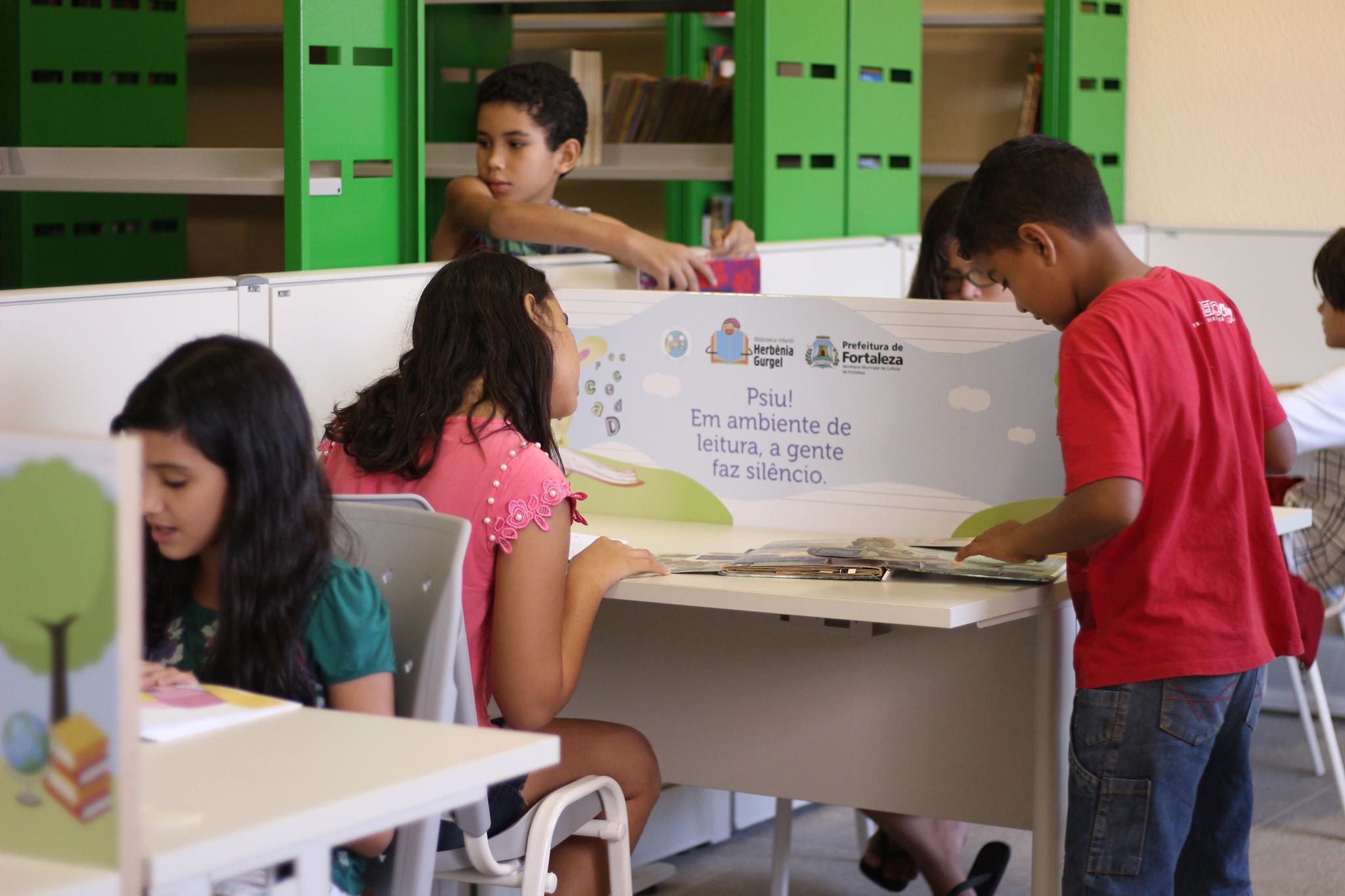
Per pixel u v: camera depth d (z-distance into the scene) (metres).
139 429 1.38
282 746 1.14
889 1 3.96
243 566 1.41
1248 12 4.97
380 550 1.62
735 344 2.39
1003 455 2.23
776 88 3.53
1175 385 1.84
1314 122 4.91
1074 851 1.90
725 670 2.39
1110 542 1.87
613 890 1.93
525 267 2.04
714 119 4.34
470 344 1.93
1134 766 1.85
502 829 1.83
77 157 3.25
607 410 2.49
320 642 1.46
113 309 1.97
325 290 2.35
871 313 2.29
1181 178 5.13
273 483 1.41
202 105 5.21
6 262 4.19
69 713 0.93
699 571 2.02
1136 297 1.87
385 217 2.86
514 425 1.91
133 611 0.91
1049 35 4.79
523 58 4.01
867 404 2.31
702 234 5.01
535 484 1.83
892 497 2.31
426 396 1.92
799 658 2.33
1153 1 5.11
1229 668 1.84
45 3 3.95
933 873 2.70
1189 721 1.83
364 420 1.96
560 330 2.07
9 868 0.92
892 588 1.92
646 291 2.45
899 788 2.27
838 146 3.80
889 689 2.27
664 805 3.12
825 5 3.70
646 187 5.26
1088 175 1.97
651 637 2.44
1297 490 3.25
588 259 2.92
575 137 3.49
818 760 2.33
